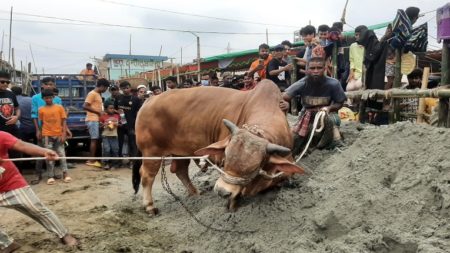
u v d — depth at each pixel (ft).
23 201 16.17
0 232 16.25
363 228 13.32
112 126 35.53
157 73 79.41
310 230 13.97
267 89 17.44
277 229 14.98
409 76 23.56
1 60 80.84
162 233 18.38
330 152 19.34
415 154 15.47
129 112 36.01
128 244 16.69
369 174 15.52
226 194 12.96
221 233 16.39
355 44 26.84
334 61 28.12
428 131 16.11
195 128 19.43
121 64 142.10
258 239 14.80
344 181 15.56
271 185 16.06
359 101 24.30
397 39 22.30
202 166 20.90
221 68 67.87
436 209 13.00
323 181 16.62
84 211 21.84
